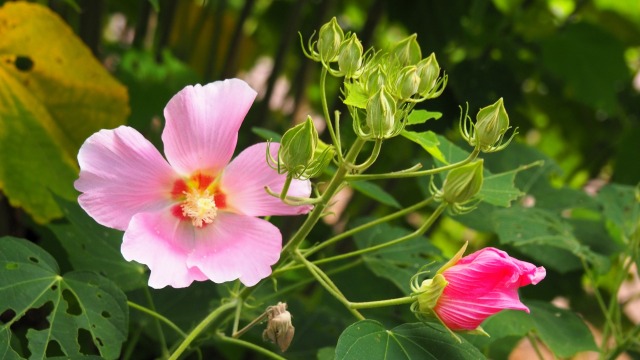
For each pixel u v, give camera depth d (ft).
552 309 3.00
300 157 2.39
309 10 4.13
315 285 3.76
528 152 3.43
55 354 2.81
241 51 4.28
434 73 2.49
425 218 4.13
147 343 3.26
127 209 2.48
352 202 4.01
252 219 2.52
